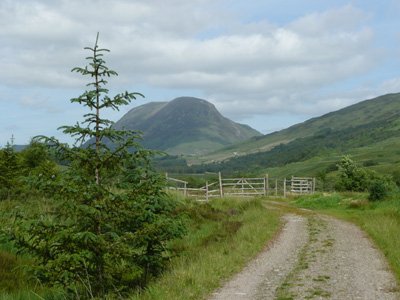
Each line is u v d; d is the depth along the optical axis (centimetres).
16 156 2461
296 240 1669
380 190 2762
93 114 1037
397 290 998
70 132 1013
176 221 1150
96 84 1045
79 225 1008
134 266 1061
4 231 1001
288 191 4703
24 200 2181
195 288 1003
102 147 1063
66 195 998
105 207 1027
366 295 966
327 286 1044
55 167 1653
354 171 4775
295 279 1117
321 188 5212
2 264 1315
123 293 1017
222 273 1165
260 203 2838
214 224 2123
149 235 1079
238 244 1551
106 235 1018
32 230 990
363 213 2422
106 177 1088
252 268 1245
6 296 1068
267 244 1596
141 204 1062
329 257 1358
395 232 1680
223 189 3884
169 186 1144
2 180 2316
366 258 1332
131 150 1062
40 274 988
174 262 1314
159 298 907
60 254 984
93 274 1027
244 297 970
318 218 2272
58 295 1090
